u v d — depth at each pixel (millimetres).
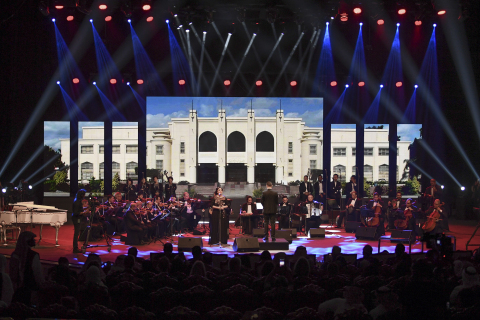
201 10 14398
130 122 18406
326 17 14273
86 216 12289
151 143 19297
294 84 18484
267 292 4930
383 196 18703
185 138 19781
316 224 15203
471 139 18094
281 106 19562
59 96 17938
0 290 4773
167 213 14102
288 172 21562
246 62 17844
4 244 11586
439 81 18062
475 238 13367
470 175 18266
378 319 4066
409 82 18219
